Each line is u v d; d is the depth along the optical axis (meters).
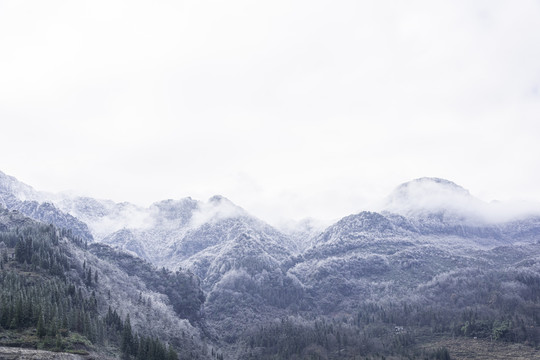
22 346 191.25
